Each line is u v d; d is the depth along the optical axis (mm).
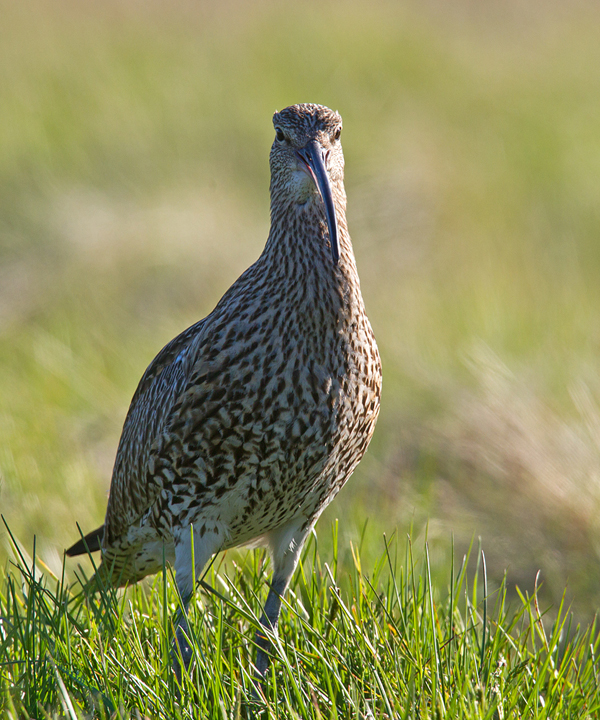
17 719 5766
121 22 33188
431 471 11484
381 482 11508
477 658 6691
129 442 7883
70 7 35062
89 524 10578
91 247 18625
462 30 34500
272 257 7328
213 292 17719
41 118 24188
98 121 24297
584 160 24469
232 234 19234
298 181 7340
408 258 19594
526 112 27250
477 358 13461
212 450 7066
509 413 11844
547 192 23125
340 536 9609
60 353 15648
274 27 31422
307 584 7633
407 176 21578
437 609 7441
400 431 12281
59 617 6637
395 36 30828
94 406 13727
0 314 17656
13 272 18438
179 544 7414
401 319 15961
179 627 6812
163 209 19766
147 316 17234
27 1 35125
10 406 13812
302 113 7668
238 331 7020
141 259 18219
